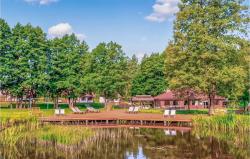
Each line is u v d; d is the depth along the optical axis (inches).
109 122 1723.7
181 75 1905.8
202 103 2962.6
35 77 2333.9
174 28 2022.6
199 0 1973.4
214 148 1005.8
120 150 978.1
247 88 2169.0
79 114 1980.8
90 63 2736.2
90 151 951.0
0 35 2239.2
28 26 2368.4
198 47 1910.7
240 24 1910.7
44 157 858.1
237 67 1840.6
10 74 2245.3
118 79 2810.0
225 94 1961.1
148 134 1332.4
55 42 2465.6
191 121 1599.4
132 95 3344.0
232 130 1296.8
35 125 1170.6
